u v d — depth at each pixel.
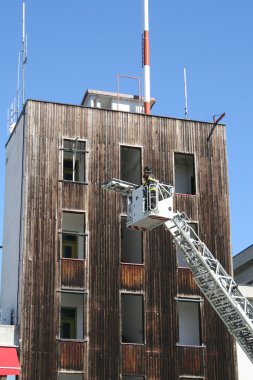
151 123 45.78
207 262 33.88
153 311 42.22
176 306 42.66
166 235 43.81
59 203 42.44
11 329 39.88
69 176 44.75
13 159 47.00
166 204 33.25
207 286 34.03
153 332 41.81
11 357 38.81
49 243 41.56
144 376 40.88
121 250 45.78
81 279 41.50
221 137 47.03
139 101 51.53
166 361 41.50
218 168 46.28
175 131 46.12
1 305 45.53
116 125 45.03
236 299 33.59
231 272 44.31
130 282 42.28
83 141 44.09
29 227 41.50
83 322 40.97
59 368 39.62
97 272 41.88
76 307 42.09
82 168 44.56
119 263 42.44
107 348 40.75
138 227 34.19
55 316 40.41
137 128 45.41
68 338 41.62
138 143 45.12
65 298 42.16
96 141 44.34
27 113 43.66
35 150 43.03
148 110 48.62
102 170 43.84
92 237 42.47
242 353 45.22
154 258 43.19
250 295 47.59
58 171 43.03
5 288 44.91
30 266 40.91
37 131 43.41
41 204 42.12
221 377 42.25
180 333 43.12
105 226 42.84
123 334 45.03
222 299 33.56
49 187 42.56
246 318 32.84
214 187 45.81
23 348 39.41
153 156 45.16
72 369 39.81
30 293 40.44
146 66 49.84
